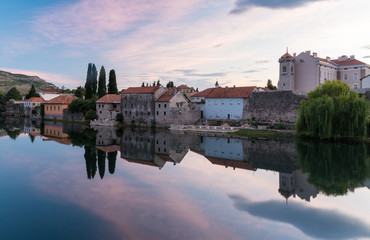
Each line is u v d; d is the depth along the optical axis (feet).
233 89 252.01
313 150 132.67
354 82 247.70
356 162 106.83
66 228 50.08
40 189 71.56
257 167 99.86
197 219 54.03
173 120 240.73
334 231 50.29
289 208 60.59
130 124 277.03
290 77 244.42
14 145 143.95
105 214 55.93
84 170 92.43
